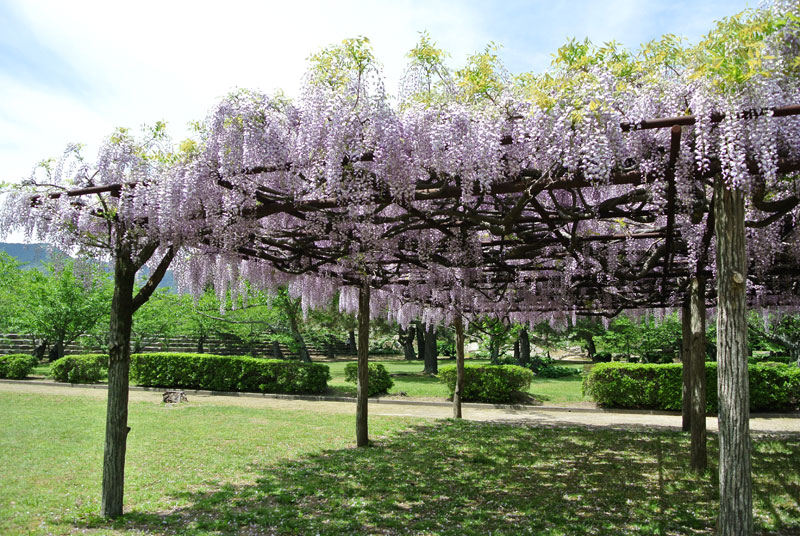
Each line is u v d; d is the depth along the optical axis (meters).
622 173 2.94
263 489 4.61
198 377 13.59
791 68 2.68
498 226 3.78
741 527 2.65
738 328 2.74
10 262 19.34
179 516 3.86
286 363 12.97
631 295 7.26
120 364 4.00
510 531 3.54
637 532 3.55
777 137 2.62
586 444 6.97
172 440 6.97
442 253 5.30
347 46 3.00
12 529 3.53
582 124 2.73
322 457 6.02
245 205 3.62
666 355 18.16
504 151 2.97
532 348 26.75
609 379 11.19
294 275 6.12
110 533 3.47
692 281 5.50
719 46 2.51
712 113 2.55
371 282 6.77
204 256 4.91
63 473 5.04
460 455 6.18
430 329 19.66
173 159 3.51
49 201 3.76
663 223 4.70
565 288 6.79
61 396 11.48
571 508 4.10
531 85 2.90
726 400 2.74
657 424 9.12
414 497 4.37
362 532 3.53
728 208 2.80
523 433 7.85
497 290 7.34
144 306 15.88
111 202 3.86
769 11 2.53
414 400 12.08
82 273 4.16
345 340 30.42
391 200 3.29
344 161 3.10
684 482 4.91
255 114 3.26
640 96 2.86
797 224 4.17
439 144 2.97
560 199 4.12
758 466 5.60
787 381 10.53
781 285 6.12
